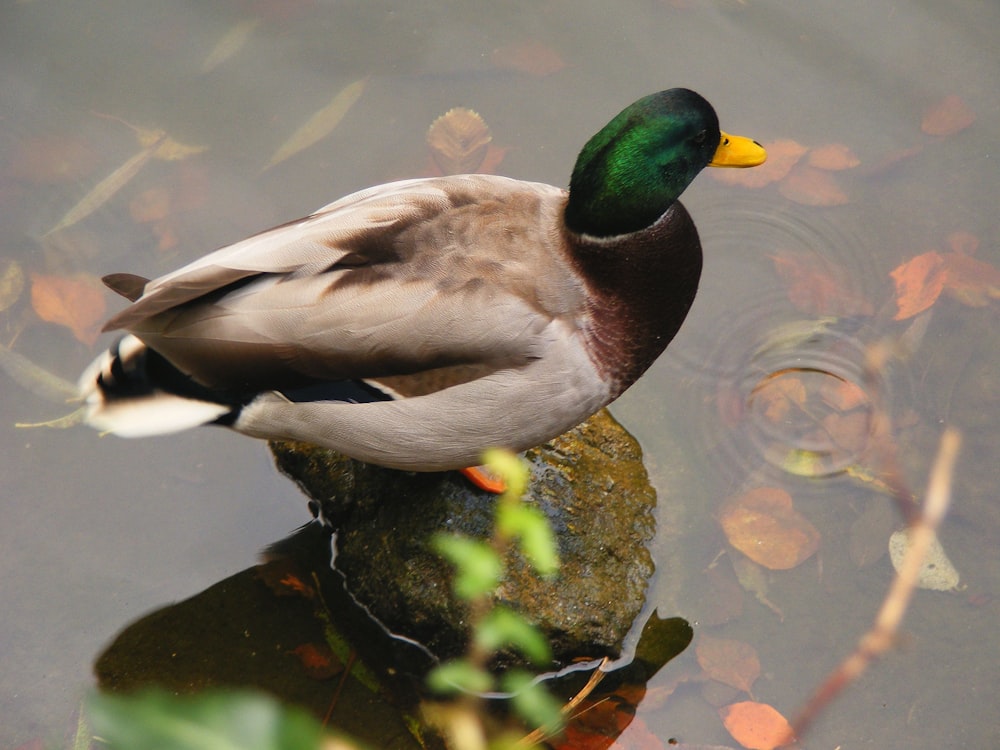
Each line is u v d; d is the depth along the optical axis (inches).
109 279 296.7
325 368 278.2
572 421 301.7
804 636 326.3
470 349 274.2
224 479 358.9
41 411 368.2
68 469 357.4
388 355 275.0
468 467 310.7
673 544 344.2
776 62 462.6
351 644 323.0
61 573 334.6
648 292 298.5
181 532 346.0
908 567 183.6
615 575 324.8
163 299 269.6
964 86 452.8
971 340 391.5
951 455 186.1
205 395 290.2
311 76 458.0
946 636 324.8
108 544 342.3
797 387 382.9
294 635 324.5
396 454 298.0
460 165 432.5
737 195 436.8
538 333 277.7
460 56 465.4
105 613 327.0
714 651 322.3
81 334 385.4
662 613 329.7
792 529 348.8
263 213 419.5
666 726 308.5
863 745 304.7
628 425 374.3
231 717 105.7
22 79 447.2
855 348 391.9
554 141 440.8
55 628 323.0
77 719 302.0
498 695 314.7
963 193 427.8
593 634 313.3
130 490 354.6
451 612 308.3
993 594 333.4
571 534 324.5
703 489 358.3
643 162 287.7
